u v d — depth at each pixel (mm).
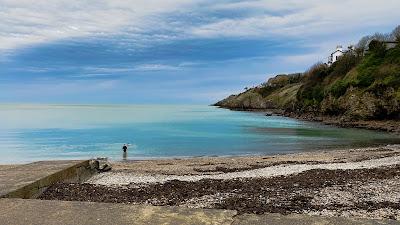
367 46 119188
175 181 19391
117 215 7949
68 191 16172
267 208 13273
